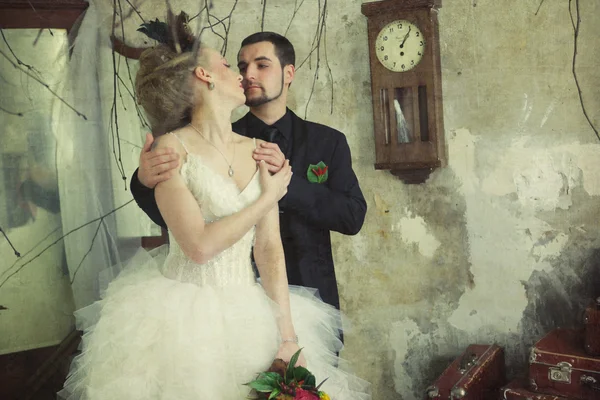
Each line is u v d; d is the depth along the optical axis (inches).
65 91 122.6
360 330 143.4
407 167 133.4
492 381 128.0
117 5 124.3
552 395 116.6
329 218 103.8
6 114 121.1
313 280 106.0
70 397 76.7
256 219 73.6
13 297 122.3
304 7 139.1
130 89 124.3
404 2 129.4
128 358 72.0
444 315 140.2
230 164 76.1
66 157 122.8
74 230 123.0
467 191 137.6
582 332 128.0
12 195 121.9
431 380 140.9
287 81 111.6
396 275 141.6
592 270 132.6
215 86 76.6
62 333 123.0
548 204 134.2
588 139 131.3
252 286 78.2
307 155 109.8
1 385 121.8
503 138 135.3
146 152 73.9
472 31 134.7
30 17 120.6
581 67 130.3
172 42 78.4
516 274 136.6
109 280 119.4
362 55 138.6
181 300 74.5
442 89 136.9
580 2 129.3
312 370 78.6
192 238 71.5
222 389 70.0
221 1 137.3
